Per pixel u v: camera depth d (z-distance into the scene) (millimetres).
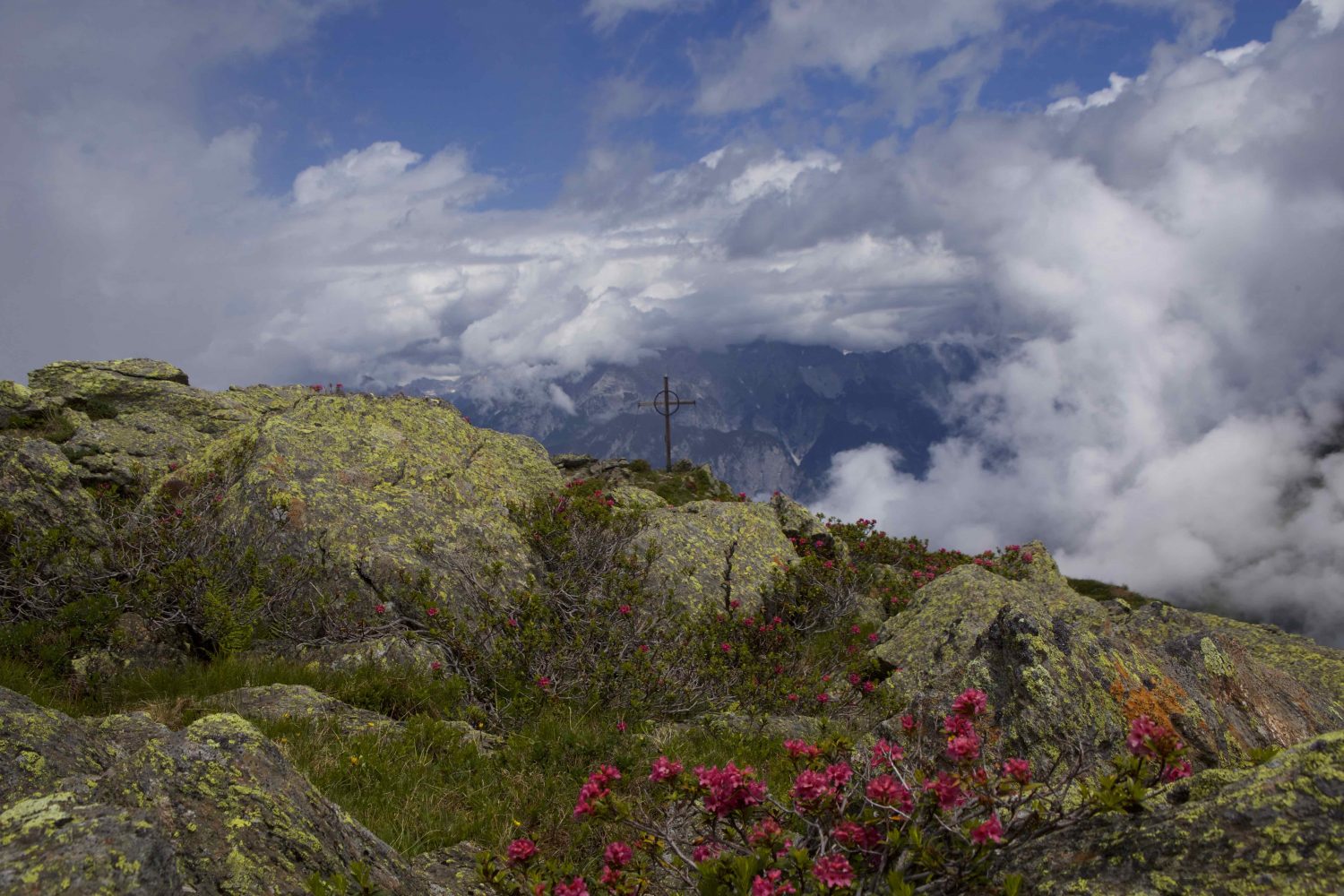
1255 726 7742
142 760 4512
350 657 12797
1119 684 7020
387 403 22172
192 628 12961
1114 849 3822
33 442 15336
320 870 4461
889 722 7336
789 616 18547
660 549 18625
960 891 3986
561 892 4418
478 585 15227
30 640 11406
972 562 24922
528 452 23203
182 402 25812
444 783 8484
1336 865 3156
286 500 15711
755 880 3969
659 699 12727
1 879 3133
